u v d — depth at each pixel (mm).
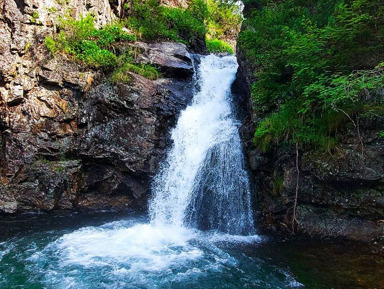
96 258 6199
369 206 6410
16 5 8883
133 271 5711
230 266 5867
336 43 6469
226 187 8344
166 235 7473
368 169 6199
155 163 9344
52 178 8750
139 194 9359
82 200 9289
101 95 9516
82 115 9398
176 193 8859
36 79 9094
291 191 7082
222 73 13273
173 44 13172
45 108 9055
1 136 8945
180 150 9555
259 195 8039
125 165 9242
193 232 7723
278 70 8125
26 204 8672
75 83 9320
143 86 9984
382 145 6188
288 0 9672
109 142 9375
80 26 10438
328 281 5152
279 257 6129
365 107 6352
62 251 6488
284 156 7391
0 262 6000
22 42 8938
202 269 5773
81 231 7598
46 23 9594
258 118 8328
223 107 11094
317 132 6855
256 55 9625
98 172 9516
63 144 9180
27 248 6609
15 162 8750
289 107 7355
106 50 10445
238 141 8789
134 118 9500
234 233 7664
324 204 6922
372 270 5398
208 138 9391
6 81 8703
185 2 20078
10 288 5133
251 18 11883
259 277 5449
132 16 14625
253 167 8062
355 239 6480
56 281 5363
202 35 17547
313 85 5980
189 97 10930
